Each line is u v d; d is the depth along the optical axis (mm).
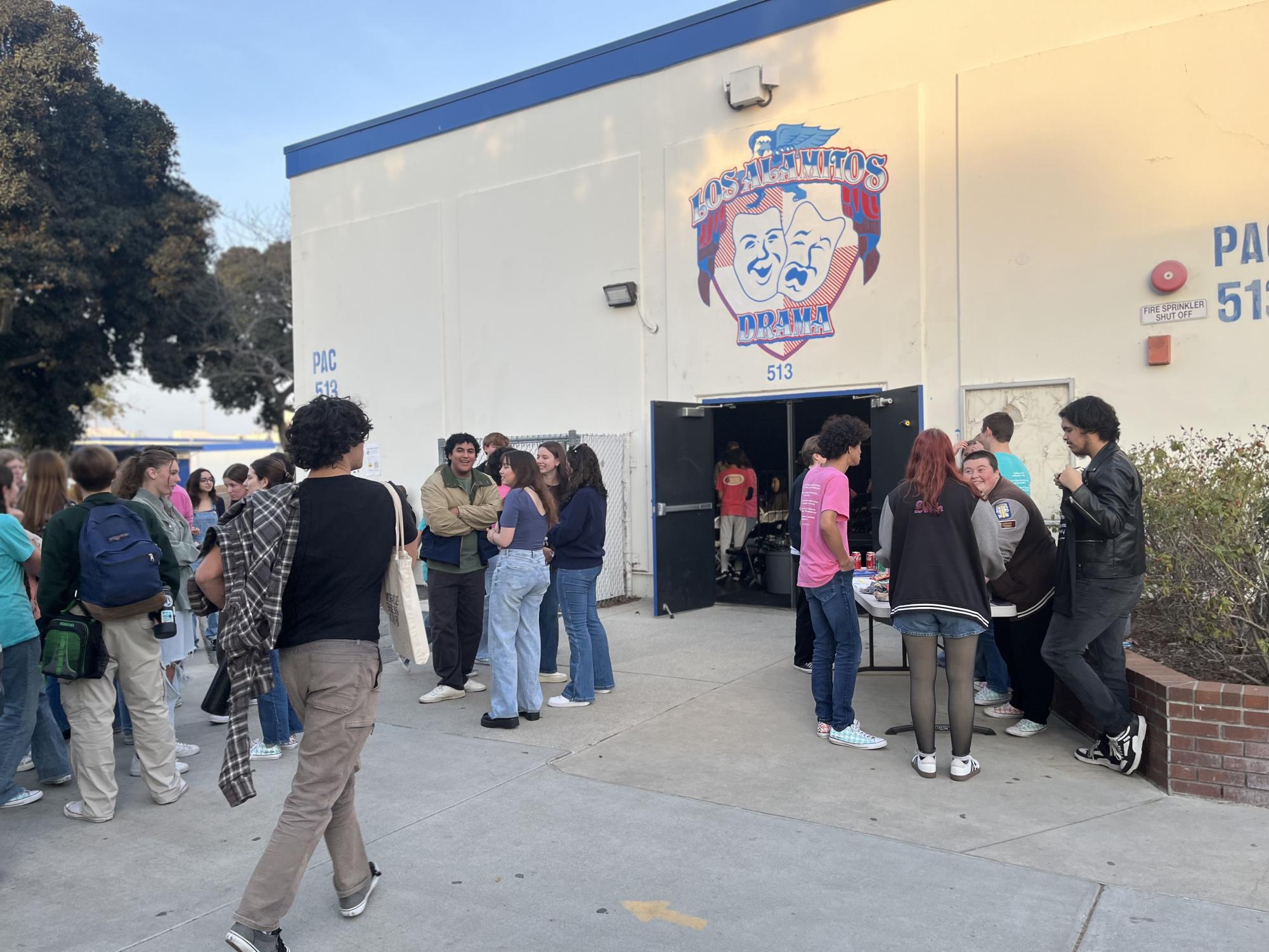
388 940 3166
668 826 4055
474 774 4805
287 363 27469
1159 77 7234
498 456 6934
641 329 10148
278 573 3029
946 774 4609
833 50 8750
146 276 21531
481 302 11523
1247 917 3141
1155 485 5223
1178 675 4473
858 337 8688
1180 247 7188
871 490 9695
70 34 19547
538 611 5715
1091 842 3771
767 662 7098
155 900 3535
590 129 10469
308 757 3061
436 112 11797
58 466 5207
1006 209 7895
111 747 4383
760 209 9219
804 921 3203
